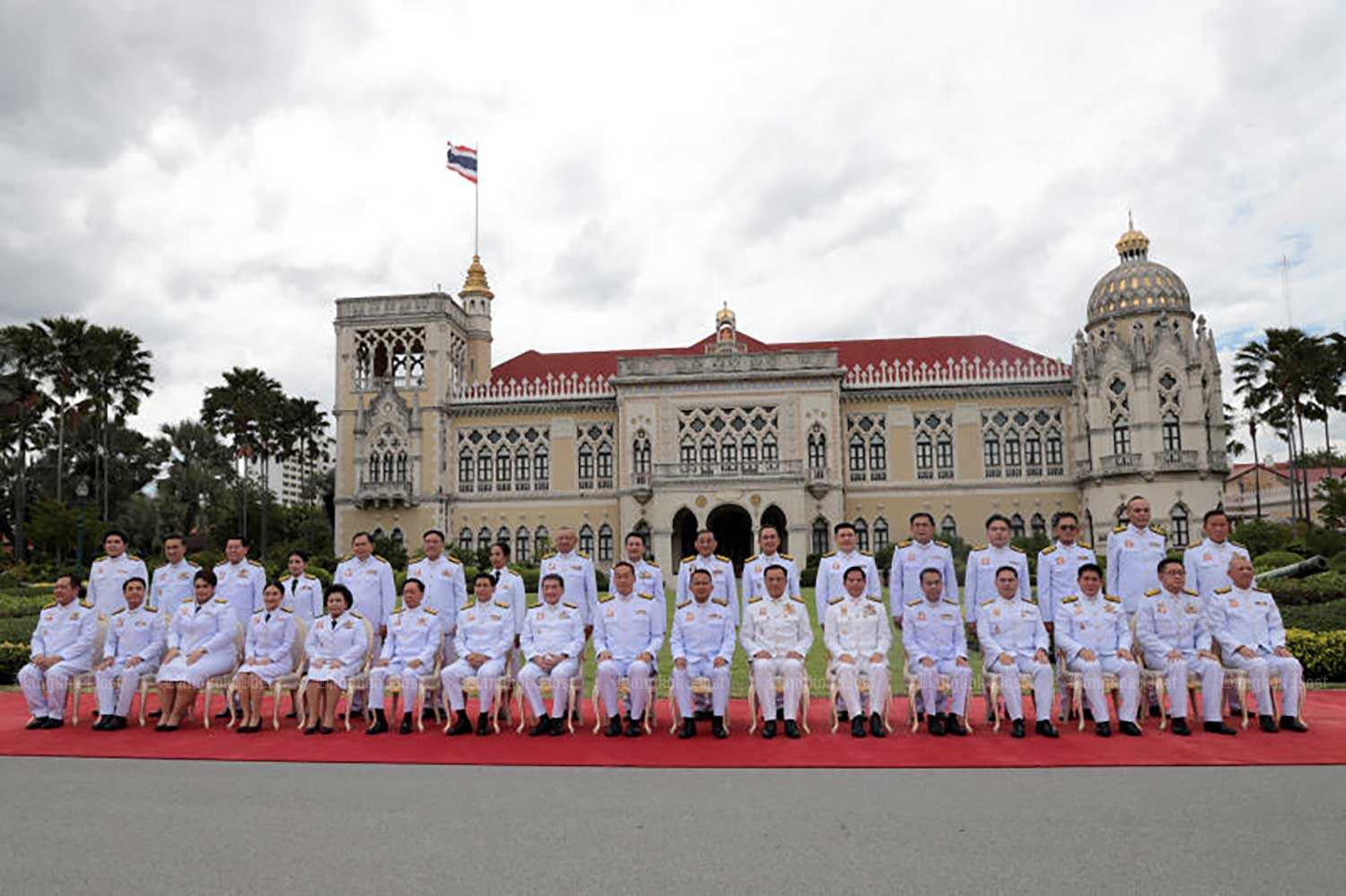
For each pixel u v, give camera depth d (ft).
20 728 50.60
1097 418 195.62
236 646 53.16
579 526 216.13
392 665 50.47
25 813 32.76
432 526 216.13
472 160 234.99
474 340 237.45
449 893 24.47
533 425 221.25
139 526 265.54
